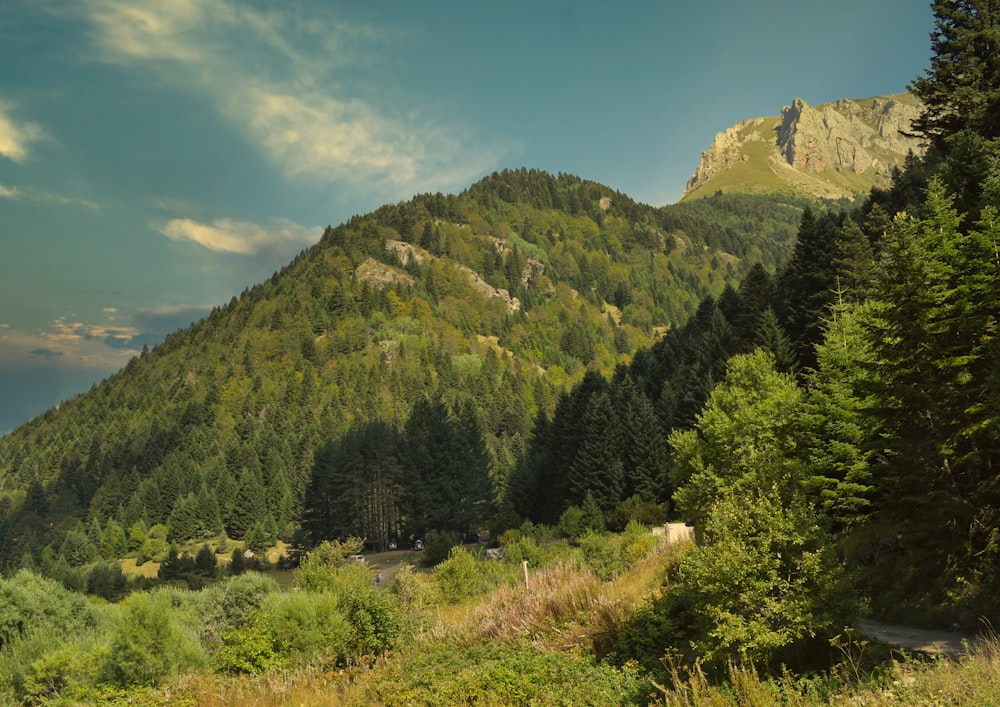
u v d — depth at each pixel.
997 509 13.52
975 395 14.50
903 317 15.45
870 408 16.20
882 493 16.81
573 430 76.06
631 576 19.30
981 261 14.98
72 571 101.25
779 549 9.77
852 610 9.13
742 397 27.94
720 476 23.69
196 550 133.62
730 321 88.06
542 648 12.56
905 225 16.14
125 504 157.25
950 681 7.02
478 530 100.62
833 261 45.81
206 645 18.22
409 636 16.05
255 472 161.12
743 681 8.09
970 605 11.78
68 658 15.80
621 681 10.52
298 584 21.47
